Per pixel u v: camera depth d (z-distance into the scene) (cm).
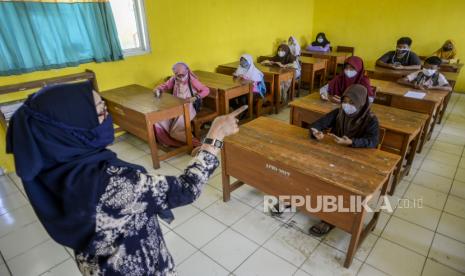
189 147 322
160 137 337
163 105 292
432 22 530
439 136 357
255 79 404
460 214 224
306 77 511
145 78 386
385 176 161
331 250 193
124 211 72
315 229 205
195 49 435
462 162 297
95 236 71
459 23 505
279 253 192
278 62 480
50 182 67
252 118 415
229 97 358
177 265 185
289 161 179
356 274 175
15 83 283
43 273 184
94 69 335
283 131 222
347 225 166
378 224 214
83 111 68
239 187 259
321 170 168
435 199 241
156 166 297
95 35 322
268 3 529
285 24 588
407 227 211
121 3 349
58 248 204
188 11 408
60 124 65
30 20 276
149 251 84
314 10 658
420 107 285
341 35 642
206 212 232
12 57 272
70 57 310
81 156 70
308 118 275
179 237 207
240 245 199
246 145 200
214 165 90
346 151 189
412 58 420
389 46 589
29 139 63
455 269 177
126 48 369
